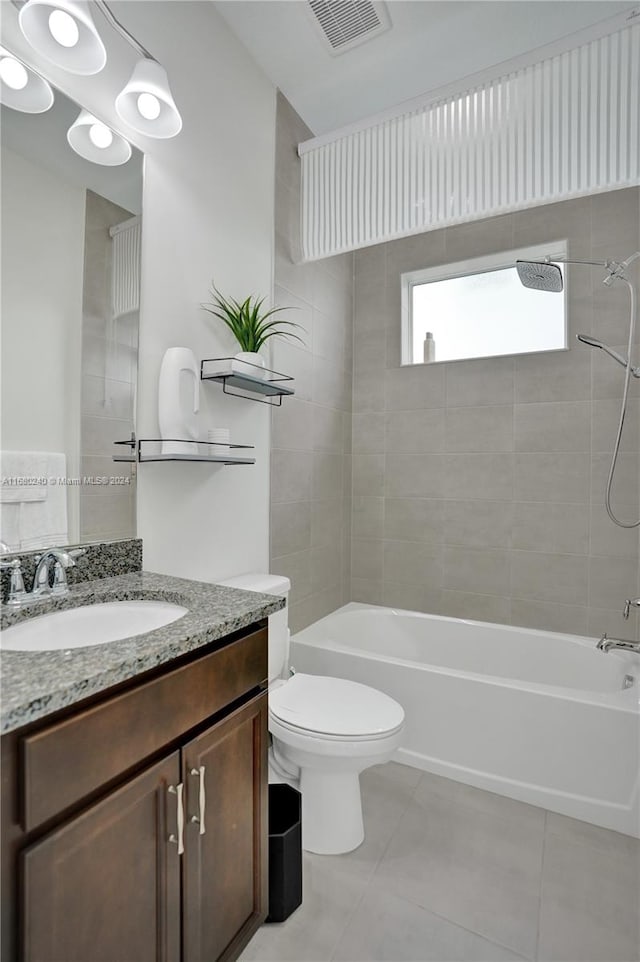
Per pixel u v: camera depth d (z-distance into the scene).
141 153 1.50
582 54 1.79
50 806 0.71
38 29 1.09
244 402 2.00
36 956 0.69
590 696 1.70
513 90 1.91
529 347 2.63
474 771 1.84
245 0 1.79
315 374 2.56
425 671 1.94
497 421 2.60
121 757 0.82
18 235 1.16
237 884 1.09
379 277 2.91
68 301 1.28
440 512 2.74
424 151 2.09
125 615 1.20
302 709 1.55
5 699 0.66
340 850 1.51
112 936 0.80
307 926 1.26
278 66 2.10
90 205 1.34
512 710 1.78
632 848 1.54
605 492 2.37
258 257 2.08
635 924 1.27
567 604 2.44
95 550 1.35
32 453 1.19
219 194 1.84
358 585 2.96
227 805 1.05
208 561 1.80
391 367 2.87
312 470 2.54
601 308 2.37
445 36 1.96
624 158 1.74
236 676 1.08
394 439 2.86
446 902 1.34
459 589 2.69
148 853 0.87
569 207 2.43
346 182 2.28
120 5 1.44
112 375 1.40
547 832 1.61
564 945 1.22
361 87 2.23
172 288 1.62
